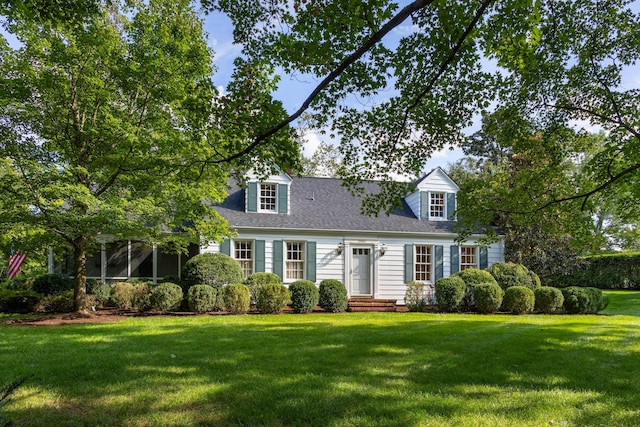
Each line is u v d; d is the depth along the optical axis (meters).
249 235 15.71
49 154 10.96
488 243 9.71
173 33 10.62
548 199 8.64
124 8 10.80
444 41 5.36
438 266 17.25
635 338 7.96
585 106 7.75
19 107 10.00
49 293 13.81
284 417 3.80
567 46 6.72
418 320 11.01
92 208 9.95
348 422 3.69
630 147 7.43
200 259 13.67
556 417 3.82
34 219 9.91
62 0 5.64
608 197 8.80
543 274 18.67
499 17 4.94
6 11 5.83
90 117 11.09
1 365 5.48
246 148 5.25
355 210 17.73
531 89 7.43
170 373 5.15
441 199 18.30
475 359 6.04
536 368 5.56
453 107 6.66
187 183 10.66
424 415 3.84
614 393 4.53
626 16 6.45
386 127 6.90
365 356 6.18
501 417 3.81
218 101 4.98
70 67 10.20
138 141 9.80
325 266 16.30
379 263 16.77
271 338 7.69
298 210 16.98
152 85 10.25
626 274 22.89
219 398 4.27
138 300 12.58
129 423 3.67
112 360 5.81
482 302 13.53
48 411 3.91
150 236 12.18
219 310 13.16
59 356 6.06
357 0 4.43
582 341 7.59
